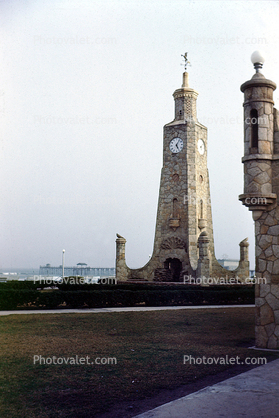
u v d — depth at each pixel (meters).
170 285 33.41
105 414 7.84
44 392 8.99
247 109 13.91
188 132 41.09
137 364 11.27
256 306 13.52
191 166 40.66
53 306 24.88
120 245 41.47
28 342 13.95
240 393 8.73
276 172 13.54
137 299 26.67
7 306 24.12
